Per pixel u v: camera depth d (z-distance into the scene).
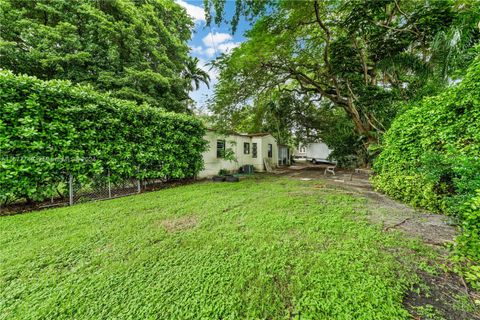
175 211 3.67
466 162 2.32
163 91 12.04
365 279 1.69
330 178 8.23
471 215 1.76
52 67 8.18
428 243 2.31
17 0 7.73
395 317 1.33
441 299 1.49
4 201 3.49
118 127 5.07
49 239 2.50
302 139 18.19
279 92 11.84
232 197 4.75
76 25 8.74
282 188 5.91
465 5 5.32
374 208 3.70
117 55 9.34
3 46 7.09
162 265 1.97
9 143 3.33
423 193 3.41
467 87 2.92
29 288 1.65
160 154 6.24
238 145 11.80
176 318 1.38
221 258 2.08
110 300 1.53
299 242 2.39
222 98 8.33
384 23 6.88
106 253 2.20
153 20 11.77
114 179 5.02
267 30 6.32
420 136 3.69
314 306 1.45
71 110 4.07
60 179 4.06
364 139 9.73
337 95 9.70
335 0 6.22
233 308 1.45
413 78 7.73
